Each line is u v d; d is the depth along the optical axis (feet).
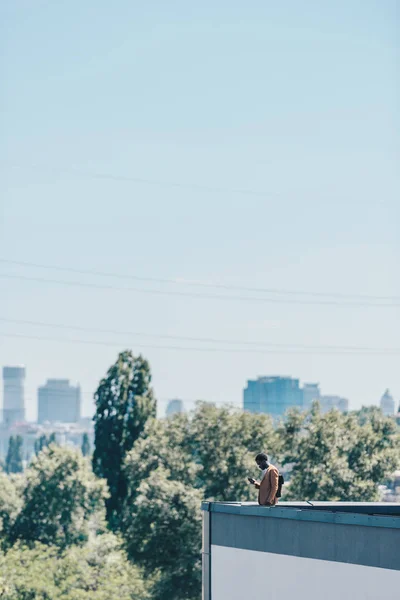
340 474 439.22
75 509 504.84
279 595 107.45
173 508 428.97
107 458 535.19
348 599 99.81
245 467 441.68
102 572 465.06
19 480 537.24
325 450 444.96
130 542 435.94
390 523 96.53
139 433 535.60
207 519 118.42
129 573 460.55
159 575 444.14
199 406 458.50
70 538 503.61
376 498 448.24
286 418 456.04
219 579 115.75
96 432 540.52
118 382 541.34
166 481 437.58
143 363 544.62
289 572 106.63
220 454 448.65
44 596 449.06
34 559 469.57
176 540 426.92
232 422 451.94
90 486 508.94
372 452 453.58
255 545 111.55
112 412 539.29
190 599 431.43
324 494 439.22
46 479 505.66
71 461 510.99
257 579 110.63
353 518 100.17
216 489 449.48
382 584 96.58
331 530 102.37
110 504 531.50
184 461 455.63
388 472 453.17
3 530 506.48
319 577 103.04
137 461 468.34
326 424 450.71
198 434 452.76
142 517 431.84
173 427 462.60
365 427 464.24
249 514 112.78
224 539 115.85
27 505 507.30
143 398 539.70
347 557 100.48
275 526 109.40
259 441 451.12
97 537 491.72
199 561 427.33
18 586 447.42
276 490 117.91
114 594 442.09
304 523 105.60
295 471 451.53
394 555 95.86
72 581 453.17
